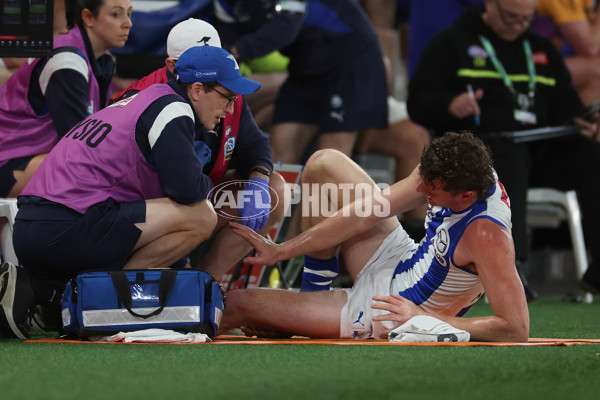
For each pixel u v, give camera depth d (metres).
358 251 12.54
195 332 11.78
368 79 23.28
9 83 15.76
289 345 11.06
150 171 12.42
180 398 7.04
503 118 22.14
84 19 15.59
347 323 12.17
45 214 12.27
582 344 11.35
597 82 27.89
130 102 12.59
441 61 22.62
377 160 31.33
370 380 7.95
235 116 14.00
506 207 11.14
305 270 13.25
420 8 27.94
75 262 12.33
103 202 12.34
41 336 13.43
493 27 22.42
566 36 28.08
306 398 7.03
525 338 11.15
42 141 15.66
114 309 11.61
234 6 21.78
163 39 21.55
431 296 11.79
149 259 12.64
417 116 22.64
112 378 8.09
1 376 8.28
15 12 14.64
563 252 35.53
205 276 11.97
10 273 12.07
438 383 7.80
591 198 22.23
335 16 23.03
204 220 12.65
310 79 23.30
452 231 11.19
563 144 22.45
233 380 7.96
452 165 10.55
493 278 10.96
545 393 7.44
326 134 23.30
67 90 15.13
